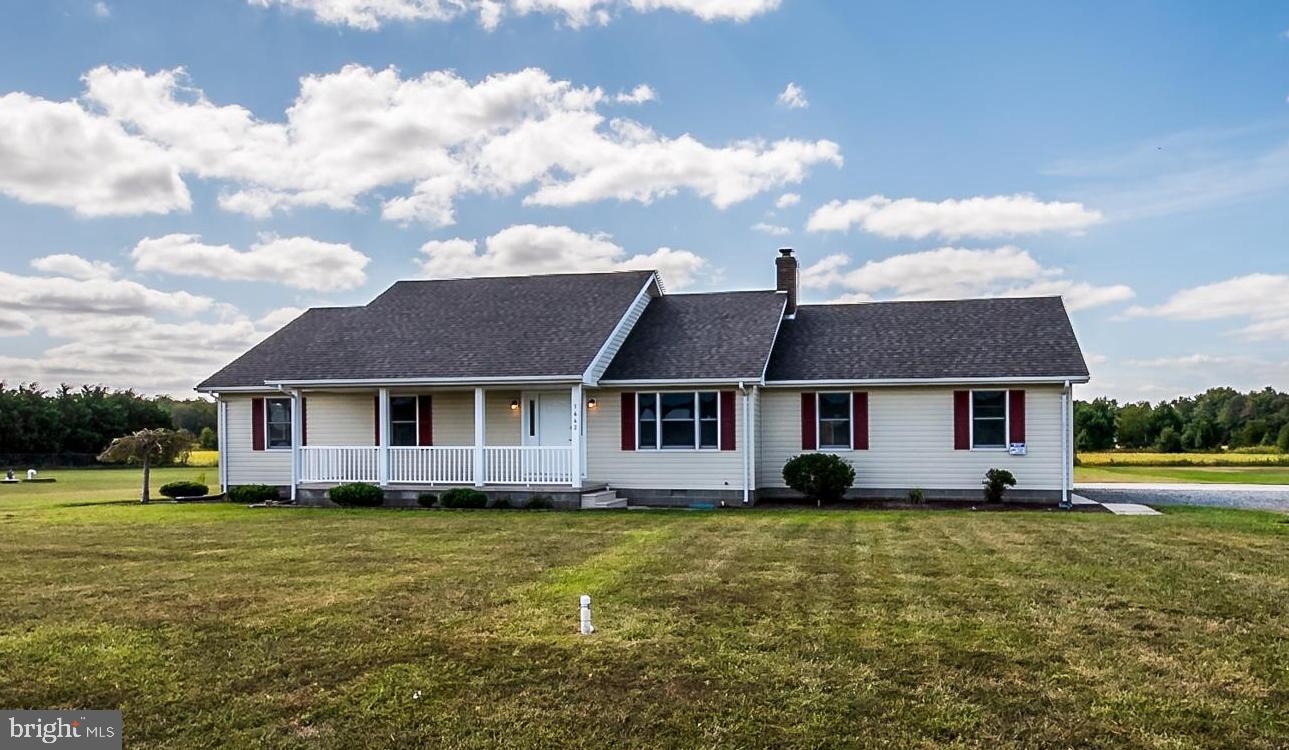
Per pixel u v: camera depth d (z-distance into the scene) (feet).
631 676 18.93
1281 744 15.34
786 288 73.72
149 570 31.89
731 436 60.64
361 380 61.36
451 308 71.51
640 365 63.00
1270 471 115.34
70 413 174.29
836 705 17.20
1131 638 21.53
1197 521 45.55
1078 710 16.85
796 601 25.72
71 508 60.44
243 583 29.14
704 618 23.72
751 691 17.98
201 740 15.83
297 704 17.48
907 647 20.84
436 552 36.06
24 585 28.94
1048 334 62.44
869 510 54.39
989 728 16.08
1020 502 58.70
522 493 58.34
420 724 16.51
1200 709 16.87
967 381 58.90
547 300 70.64
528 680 18.74
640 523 46.88
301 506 61.11
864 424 61.67
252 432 69.56
